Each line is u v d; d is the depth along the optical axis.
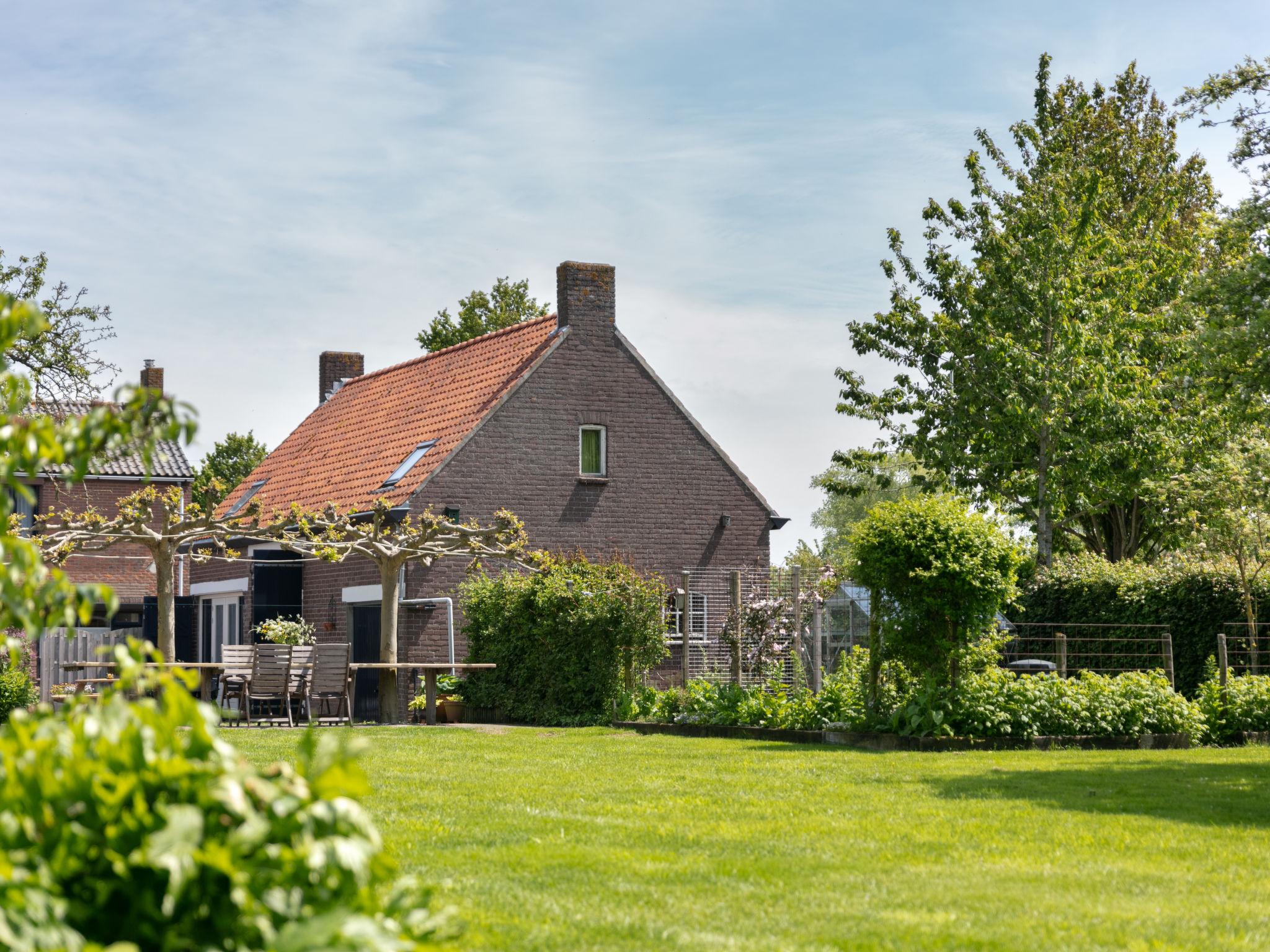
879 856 7.57
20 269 24.92
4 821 2.76
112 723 3.07
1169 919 5.98
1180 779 11.34
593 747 14.57
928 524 15.11
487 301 51.16
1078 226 28.17
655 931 5.68
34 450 3.73
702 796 10.10
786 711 16.59
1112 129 34.75
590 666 19.67
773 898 6.40
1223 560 21.56
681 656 25.94
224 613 29.91
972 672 15.42
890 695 15.65
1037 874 7.03
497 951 5.33
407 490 24.58
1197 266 32.94
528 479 25.47
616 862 7.28
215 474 62.97
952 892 6.54
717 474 27.53
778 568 20.84
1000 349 27.64
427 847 7.76
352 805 3.11
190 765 2.94
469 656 21.86
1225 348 18.72
